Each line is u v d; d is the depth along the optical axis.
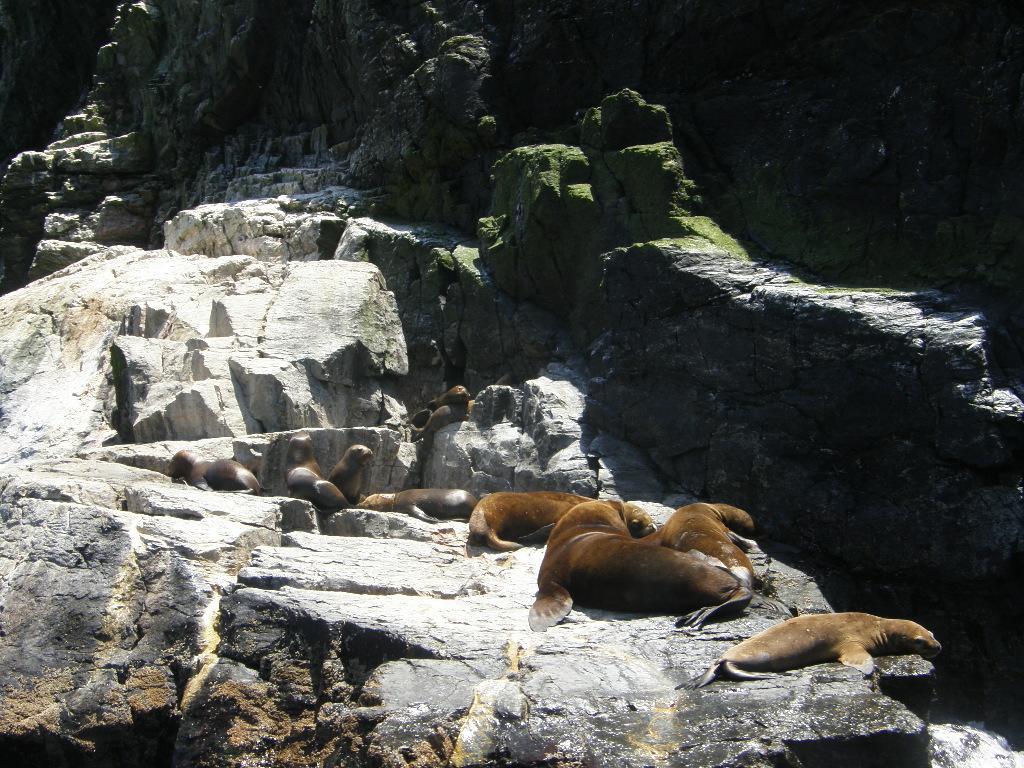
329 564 8.79
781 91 12.74
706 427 10.93
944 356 9.35
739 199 12.58
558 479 11.17
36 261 22.11
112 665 7.92
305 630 7.49
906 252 11.22
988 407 9.10
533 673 6.52
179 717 7.57
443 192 16.45
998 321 10.19
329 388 13.37
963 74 11.21
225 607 7.85
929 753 6.01
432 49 16.77
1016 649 9.24
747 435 10.55
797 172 12.17
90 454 12.02
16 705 7.75
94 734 7.59
